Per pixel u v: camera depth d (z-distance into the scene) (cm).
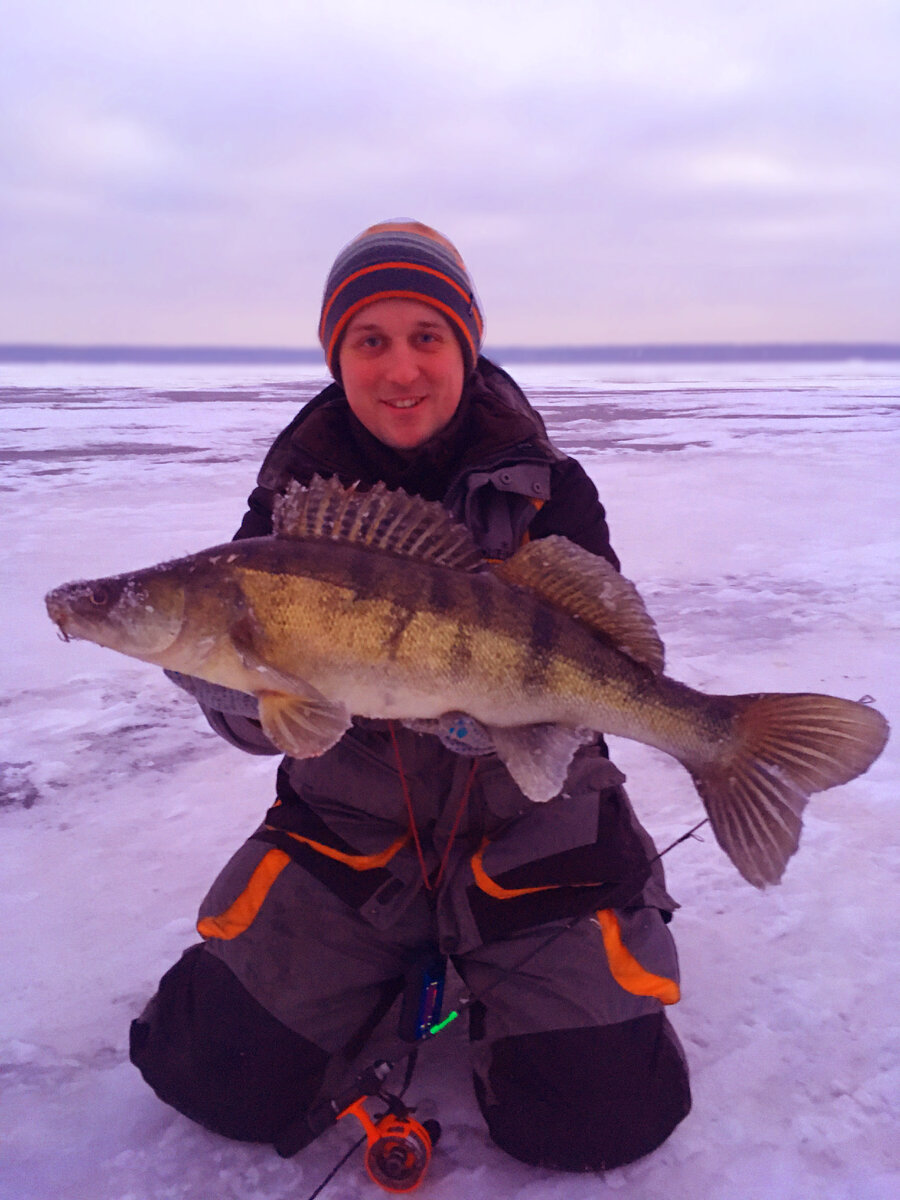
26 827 162
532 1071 97
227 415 964
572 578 101
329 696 99
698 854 151
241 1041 99
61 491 483
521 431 113
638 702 100
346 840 108
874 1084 104
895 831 156
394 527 100
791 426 807
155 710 216
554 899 102
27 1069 109
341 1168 97
